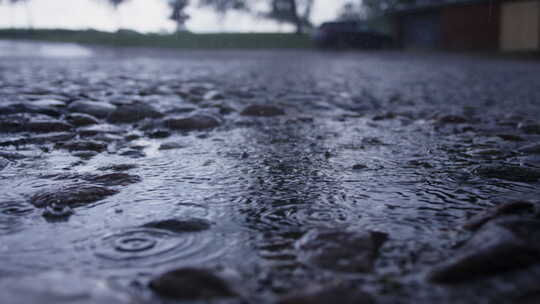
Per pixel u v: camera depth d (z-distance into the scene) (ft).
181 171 3.04
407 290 1.64
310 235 1.99
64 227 2.13
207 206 2.40
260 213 2.31
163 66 14.93
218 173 3.00
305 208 2.39
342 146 3.82
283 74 12.40
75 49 26.89
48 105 5.23
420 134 4.37
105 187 2.61
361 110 6.11
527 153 3.54
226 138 4.10
